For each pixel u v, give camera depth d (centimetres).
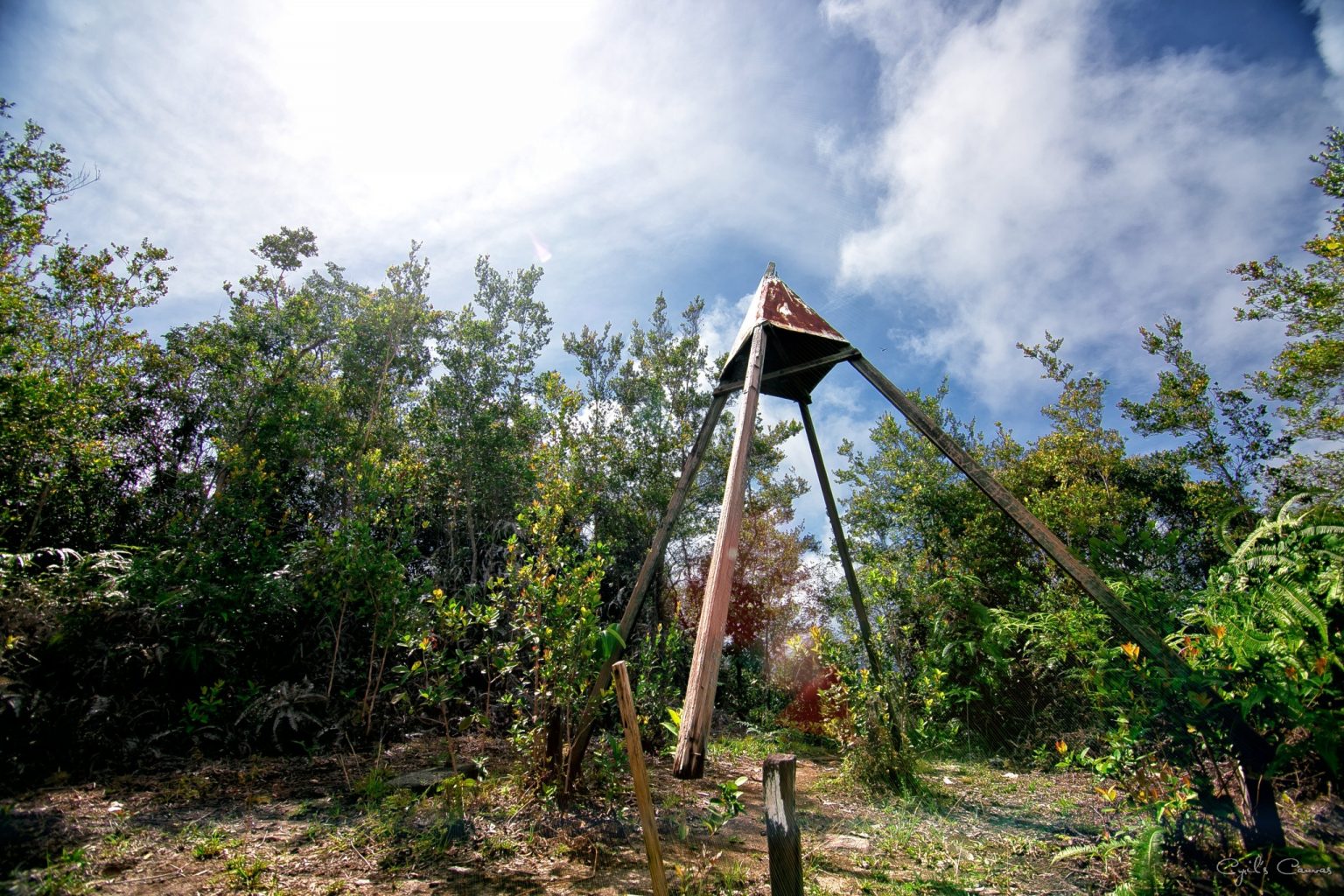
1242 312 1058
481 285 1234
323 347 1289
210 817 416
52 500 796
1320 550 335
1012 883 349
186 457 1033
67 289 827
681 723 259
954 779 627
